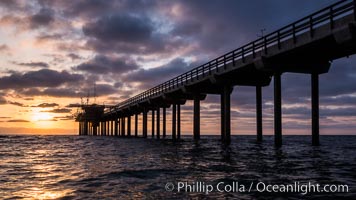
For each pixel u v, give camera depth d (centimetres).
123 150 2938
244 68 3109
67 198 952
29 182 1222
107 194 990
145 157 2142
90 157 2248
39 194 1010
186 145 3600
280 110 2800
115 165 1702
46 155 2500
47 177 1336
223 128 4247
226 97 3562
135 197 944
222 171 1397
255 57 2853
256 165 1594
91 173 1421
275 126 2816
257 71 3259
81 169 1567
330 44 2327
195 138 4350
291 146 3222
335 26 2077
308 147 3014
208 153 2392
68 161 1984
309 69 2816
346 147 3253
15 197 974
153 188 1059
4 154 2628
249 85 3553
